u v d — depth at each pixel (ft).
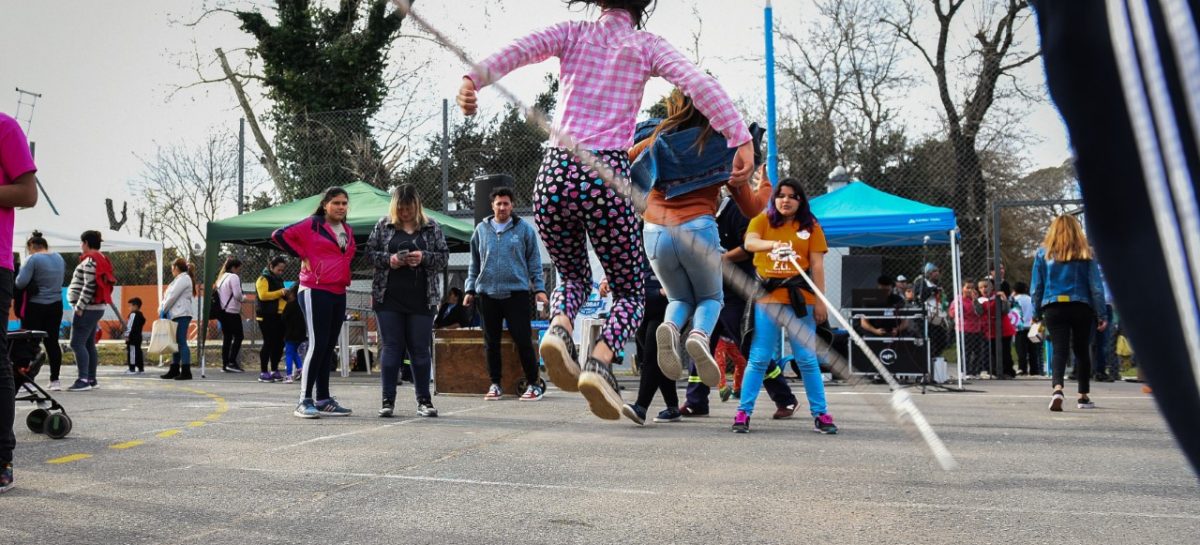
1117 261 2.25
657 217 13.32
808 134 75.61
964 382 40.57
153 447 16.21
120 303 95.30
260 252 61.41
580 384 10.81
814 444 16.60
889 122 67.46
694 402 22.38
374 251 22.17
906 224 38.50
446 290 41.14
